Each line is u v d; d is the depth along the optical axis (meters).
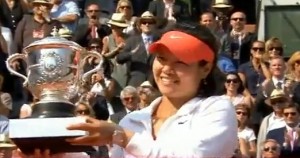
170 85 6.36
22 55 6.61
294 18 19.77
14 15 17.92
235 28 18.23
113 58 16.81
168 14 19.16
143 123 6.38
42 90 6.39
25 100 15.12
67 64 6.41
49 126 6.01
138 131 6.38
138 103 14.15
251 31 19.72
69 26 18.56
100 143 5.98
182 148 6.21
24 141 6.03
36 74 6.39
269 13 19.88
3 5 17.94
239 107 14.24
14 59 6.61
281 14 19.84
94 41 17.86
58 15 18.67
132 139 6.09
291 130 13.90
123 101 14.23
